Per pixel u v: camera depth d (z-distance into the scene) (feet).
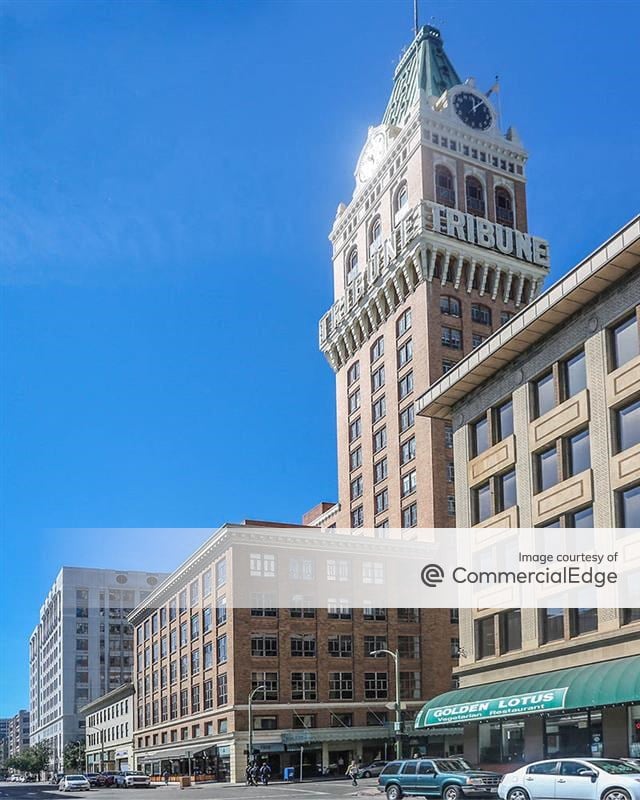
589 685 116.88
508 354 151.12
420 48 383.04
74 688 531.50
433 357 315.78
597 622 128.16
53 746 577.84
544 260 346.74
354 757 258.16
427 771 120.78
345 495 358.84
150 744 336.70
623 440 127.13
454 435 171.12
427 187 338.13
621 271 126.11
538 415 146.92
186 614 299.17
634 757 113.70
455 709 145.18
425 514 301.63
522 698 129.08
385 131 367.25
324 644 262.47
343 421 368.07
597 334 132.46
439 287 325.83
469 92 361.92
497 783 116.67
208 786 235.20
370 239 367.45
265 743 248.32
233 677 251.19
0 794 247.50
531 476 144.97
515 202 360.28
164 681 322.14
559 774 95.09
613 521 126.00
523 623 143.33
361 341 360.07
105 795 203.62
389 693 265.54
